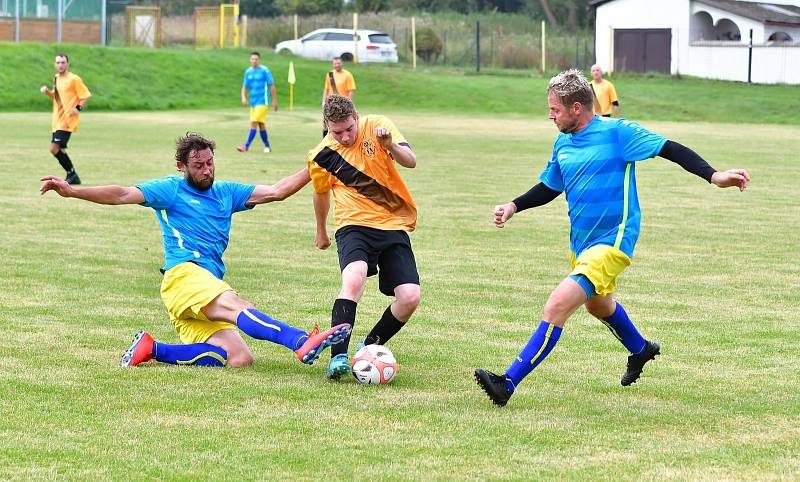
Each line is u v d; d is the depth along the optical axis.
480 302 18.64
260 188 14.73
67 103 35.25
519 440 11.05
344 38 108.31
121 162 42.47
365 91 90.50
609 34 106.81
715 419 11.93
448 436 11.16
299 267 21.72
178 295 13.94
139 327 16.33
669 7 106.25
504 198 33.38
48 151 46.62
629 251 12.50
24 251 22.95
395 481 9.73
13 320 16.59
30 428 11.19
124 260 22.14
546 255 23.52
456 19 140.50
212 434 11.09
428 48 115.00
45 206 30.20
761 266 22.38
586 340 16.02
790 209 31.58
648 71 108.06
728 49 103.00
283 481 9.70
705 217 29.83
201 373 13.68
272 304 18.16
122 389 12.79
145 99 84.69
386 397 12.75
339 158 14.06
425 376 13.84
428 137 59.06
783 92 91.94
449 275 21.06
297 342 12.96
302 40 109.00
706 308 18.31
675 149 12.20
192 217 14.30
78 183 35.34
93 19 102.31
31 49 87.69
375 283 20.47
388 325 14.18
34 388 12.74
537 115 81.31
